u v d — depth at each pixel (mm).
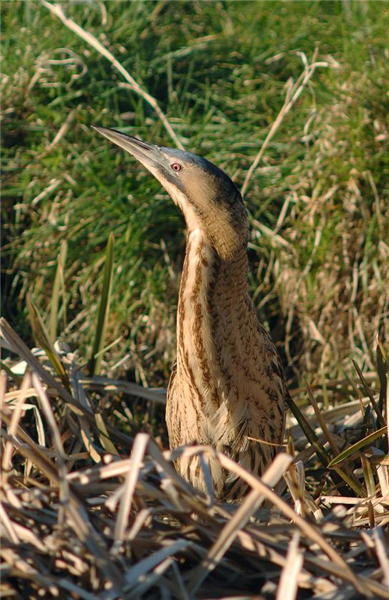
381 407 6484
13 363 6941
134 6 10477
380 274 8867
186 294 5781
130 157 9273
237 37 10586
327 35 10219
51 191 9070
